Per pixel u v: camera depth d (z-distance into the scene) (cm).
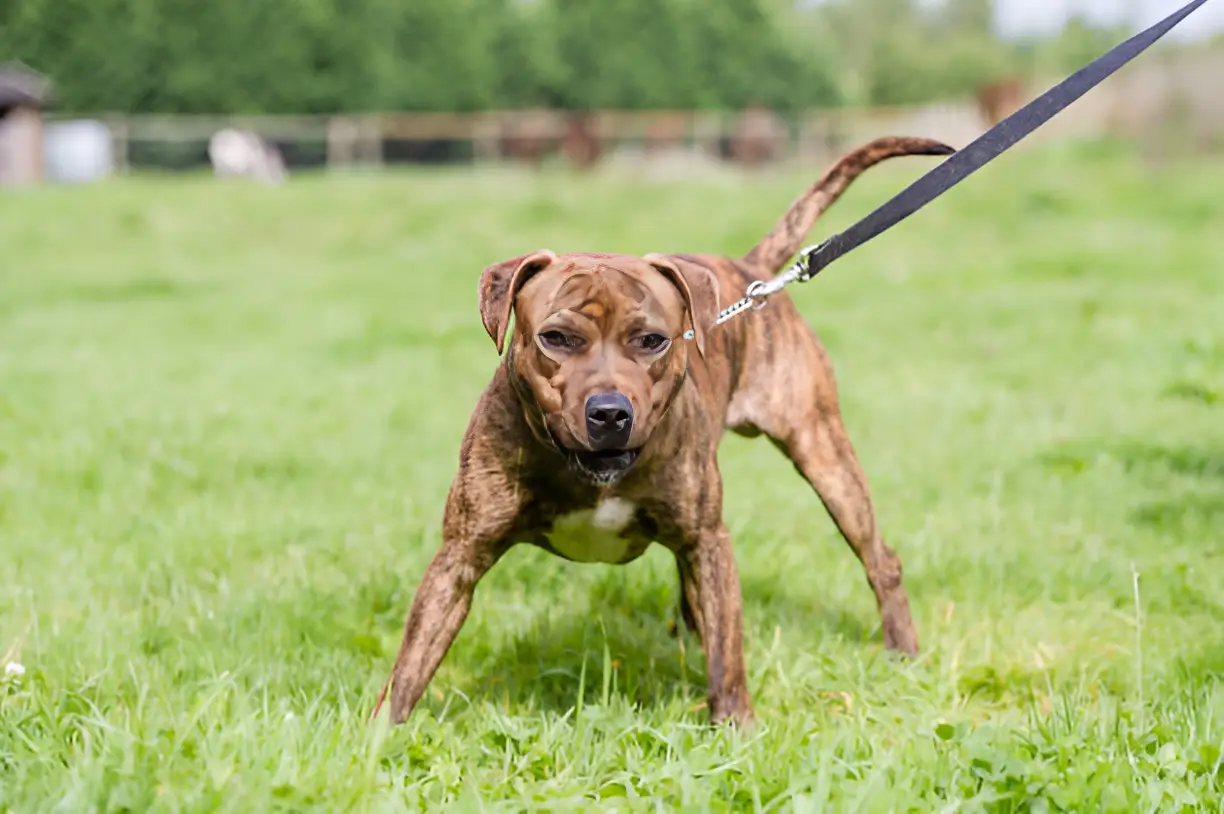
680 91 5997
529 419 349
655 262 354
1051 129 3366
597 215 2259
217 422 848
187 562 532
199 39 4638
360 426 847
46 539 560
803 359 454
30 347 1207
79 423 830
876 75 9212
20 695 358
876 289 1447
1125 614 479
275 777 297
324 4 4778
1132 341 1064
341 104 4803
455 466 729
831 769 307
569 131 3788
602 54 5888
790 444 450
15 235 2122
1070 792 294
